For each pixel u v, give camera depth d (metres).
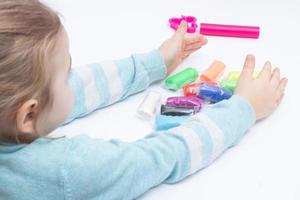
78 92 0.65
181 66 0.77
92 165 0.52
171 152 0.57
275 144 0.62
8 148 0.50
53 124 0.53
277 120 0.66
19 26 0.44
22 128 0.48
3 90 0.45
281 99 0.68
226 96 0.68
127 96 0.71
